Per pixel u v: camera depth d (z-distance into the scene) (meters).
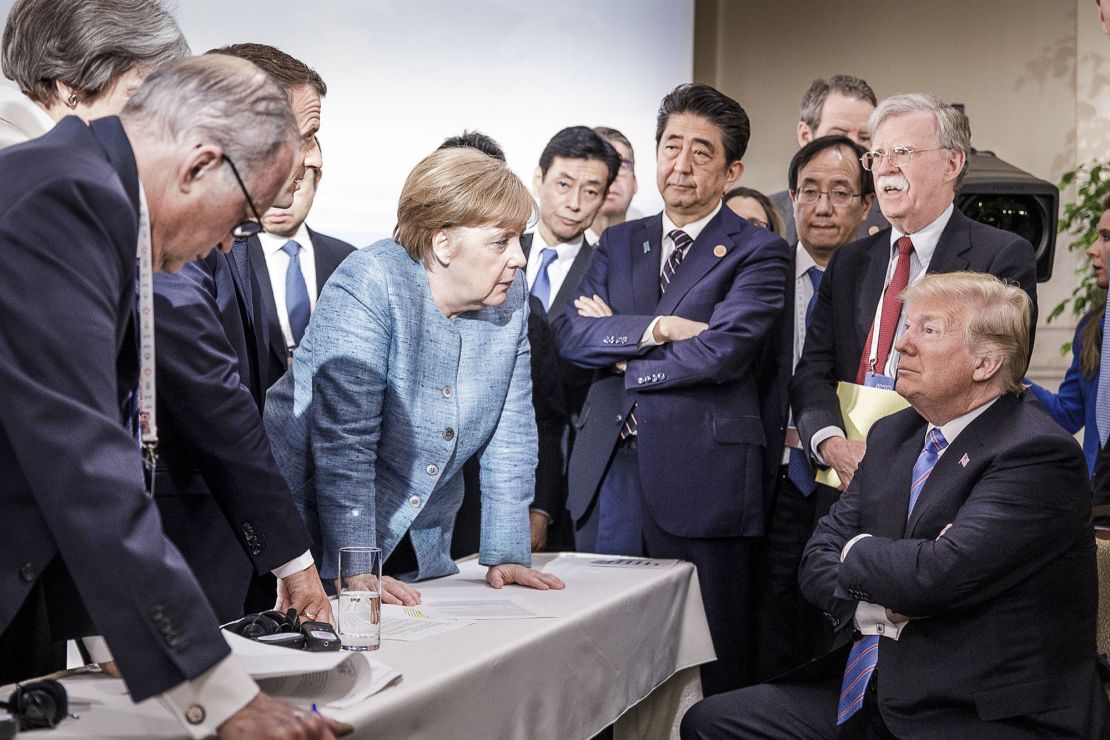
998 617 1.96
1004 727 1.93
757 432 2.98
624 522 3.02
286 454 2.13
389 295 2.05
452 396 2.13
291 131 1.25
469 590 2.14
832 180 3.26
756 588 3.17
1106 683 2.19
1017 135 4.05
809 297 3.32
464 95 3.28
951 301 2.08
